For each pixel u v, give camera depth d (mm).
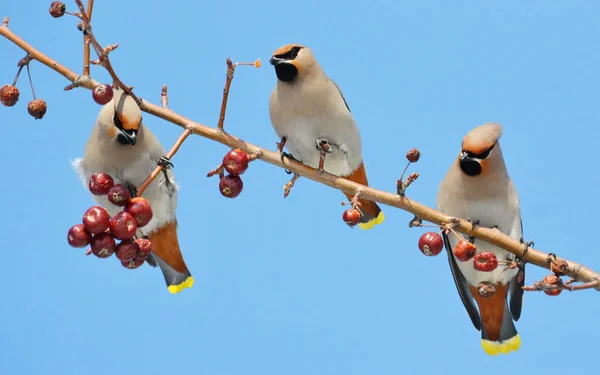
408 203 9500
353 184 9695
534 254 9336
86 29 8227
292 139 12547
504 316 11797
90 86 8875
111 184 8031
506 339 11812
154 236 11859
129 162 10914
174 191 11484
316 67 12250
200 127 9312
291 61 12070
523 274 10727
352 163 12781
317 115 12242
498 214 11195
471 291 11938
